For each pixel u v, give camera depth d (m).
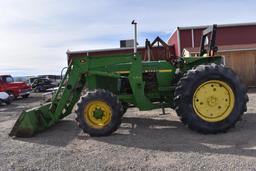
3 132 9.53
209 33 9.70
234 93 8.34
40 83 35.50
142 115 11.09
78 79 9.01
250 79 23.62
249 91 20.08
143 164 5.98
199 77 8.25
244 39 29.91
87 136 8.39
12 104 21.23
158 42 9.75
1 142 8.13
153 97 9.26
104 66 9.07
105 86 9.23
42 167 6.10
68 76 9.02
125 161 6.20
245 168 5.52
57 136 8.55
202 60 9.40
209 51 9.43
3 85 25.14
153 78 9.27
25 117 8.59
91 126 8.29
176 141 7.49
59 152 7.00
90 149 7.14
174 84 9.28
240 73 23.66
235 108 8.30
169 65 9.33
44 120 8.98
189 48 26.50
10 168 6.13
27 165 6.25
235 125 8.58
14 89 25.52
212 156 6.23
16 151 7.24
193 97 8.27
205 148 6.80
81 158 6.51
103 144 7.50
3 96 20.53
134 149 6.96
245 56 23.66
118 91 9.23
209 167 5.64
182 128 8.90
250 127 8.66
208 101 8.29
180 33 29.80
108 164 6.07
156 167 5.79
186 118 8.25
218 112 8.29
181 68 9.33
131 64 8.89
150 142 7.47
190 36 29.75
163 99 9.34
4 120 12.73
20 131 8.54
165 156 6.38
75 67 9.01
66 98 8.99
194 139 7.63
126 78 9.17
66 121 10.52
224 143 7.16
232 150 6.57
